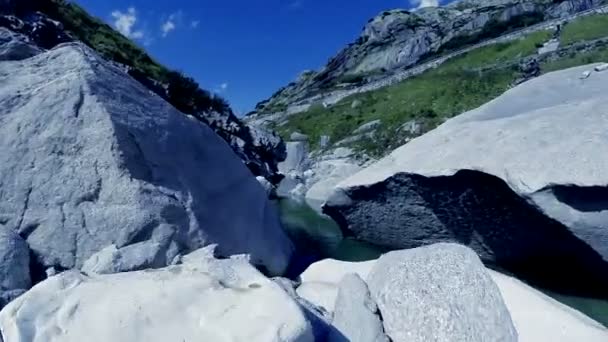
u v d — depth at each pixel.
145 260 5.21
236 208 7.30
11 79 6.42
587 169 6.66
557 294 7.20
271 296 3.82
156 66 21.17
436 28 78.88
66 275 4.11
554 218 6.82
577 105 8.62
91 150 5.81
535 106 10.12
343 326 4.61
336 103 49.88
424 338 4.38
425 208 9.36
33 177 5.63
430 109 32.16
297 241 10.72
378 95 44.16
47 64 6.83
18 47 7.06
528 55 43.91
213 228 6.40
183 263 4.86
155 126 6.58
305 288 6.02
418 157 9.60
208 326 3.62
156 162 6.24
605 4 58.00
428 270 4.83
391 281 4.88
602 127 7.35
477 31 70.81
